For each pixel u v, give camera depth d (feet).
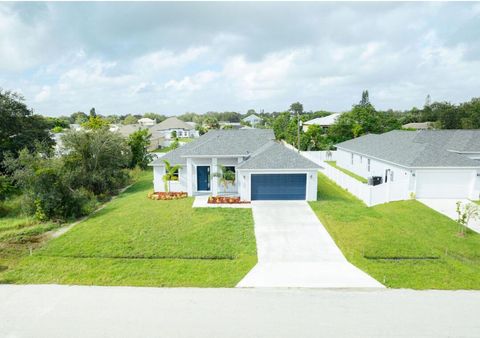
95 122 124.67
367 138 110.32
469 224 52.19
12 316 27.45
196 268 37.14
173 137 255.70
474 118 181.06
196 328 25.31
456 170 66.18
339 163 124.06
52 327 25.77
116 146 85.10
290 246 43.60
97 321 26.50
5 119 91.66
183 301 29.58
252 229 50.16
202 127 291.17
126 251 42.27
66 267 37.70
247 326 25.48
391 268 36.47
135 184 95.40
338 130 156.97
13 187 72.18
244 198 67.51
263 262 38.70
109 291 31.71
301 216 56.54
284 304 28.86
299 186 67.77
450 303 28.68
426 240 46.03
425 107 255.70
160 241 45.57
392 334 24.29
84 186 76.54
